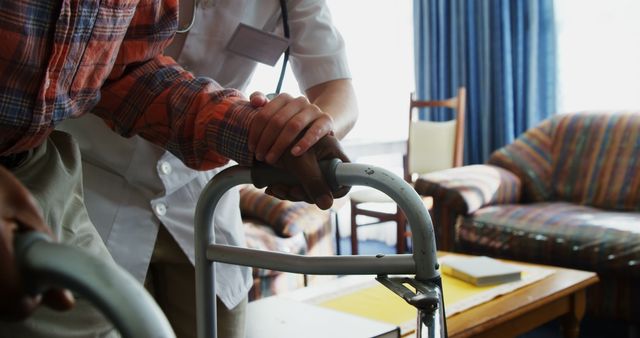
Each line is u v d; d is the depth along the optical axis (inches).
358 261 25.7
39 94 22.5
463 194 124.9
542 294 77.5
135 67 30.3
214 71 42.6
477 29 164.4
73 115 25.9
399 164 184.2
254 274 104.0
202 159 29.3
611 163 128.1
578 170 133.4
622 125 129.9
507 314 71.2
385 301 74.5
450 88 172.1
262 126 24.9
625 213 118.9
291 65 47.7
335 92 43.9
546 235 112.5
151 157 40.7
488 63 160.1
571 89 150.3
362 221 186.5
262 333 47.1
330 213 124.6
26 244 11.3
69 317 24.9
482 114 163.9
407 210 24.4
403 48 182.9
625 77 141.6
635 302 103.1
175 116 29.0
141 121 30.3
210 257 29.1
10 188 11.5
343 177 24.8
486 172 134.7
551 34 149.7
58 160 27.4
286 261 26.9
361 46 188.2
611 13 142.6
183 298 44.4
